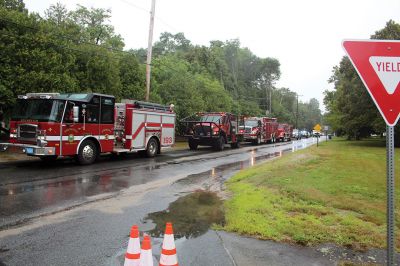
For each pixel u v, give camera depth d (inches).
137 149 688.4
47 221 260.2
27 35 697.0
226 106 1873.8
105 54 910.4
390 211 132.7
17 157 633.0
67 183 409.7
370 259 195.5
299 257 197.2
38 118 514.6
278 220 261.1
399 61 136.2
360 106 1321.4
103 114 599.5
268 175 464.1
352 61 138.3
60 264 183.2
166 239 154.6
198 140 996.6
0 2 747.4
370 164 598.9
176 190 391.2
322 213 283.9
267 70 3782.0
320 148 1068.5
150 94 1151.6
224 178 483.2
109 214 283.4
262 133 1466.5
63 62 788.6
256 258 194.9
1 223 252.7
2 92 654.5
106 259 190.4
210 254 199.5
